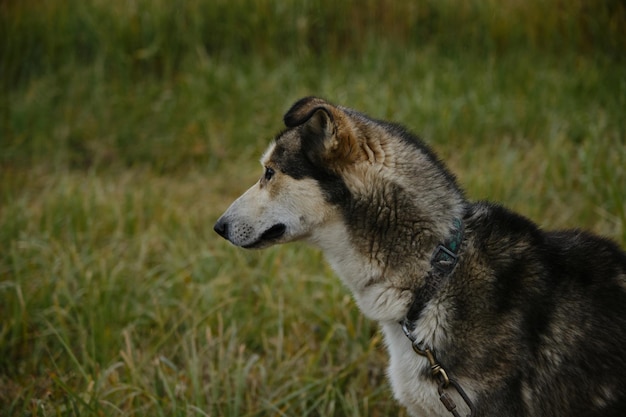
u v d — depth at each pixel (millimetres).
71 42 10250
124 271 5934
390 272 3422
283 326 5285
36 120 9250
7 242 6391
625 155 6566
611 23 9203
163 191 7688
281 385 4695
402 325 3393
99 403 4262
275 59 9945
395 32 10102
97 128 9164
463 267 3309
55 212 6840
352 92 8914
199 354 4797
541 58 9289
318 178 3555
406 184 3434
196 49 10133
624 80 8273
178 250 6293
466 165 7480
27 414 4340
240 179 7957
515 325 3158
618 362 3141
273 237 3711
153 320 5363
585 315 3188
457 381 3207
